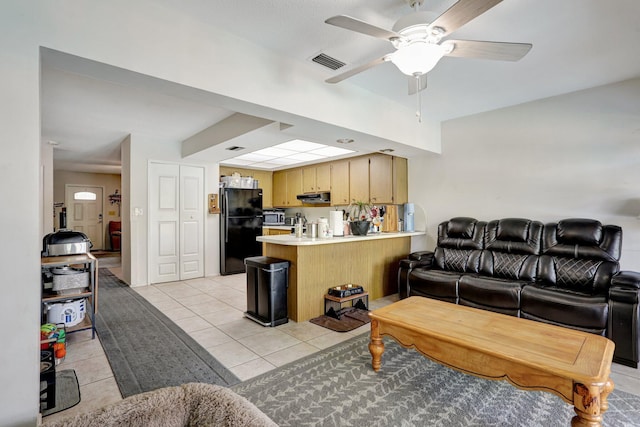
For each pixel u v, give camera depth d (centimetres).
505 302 302
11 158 148
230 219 580
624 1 189
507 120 388
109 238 908
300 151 521
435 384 217
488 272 359
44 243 304
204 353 261
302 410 187
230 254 580
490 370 176
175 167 529
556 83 316
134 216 486
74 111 372
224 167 696
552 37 230
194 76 208
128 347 272
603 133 321
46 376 186
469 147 424
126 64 182
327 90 292
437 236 458
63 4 163
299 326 326
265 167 711
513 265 342
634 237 304
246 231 600
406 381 220
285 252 358
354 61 267
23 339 150
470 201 423
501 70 285
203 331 309
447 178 448
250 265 348
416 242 482
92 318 290
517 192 380
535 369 159
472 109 398
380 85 319
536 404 194
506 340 186
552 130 354
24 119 151
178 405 118
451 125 442
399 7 195
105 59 175
